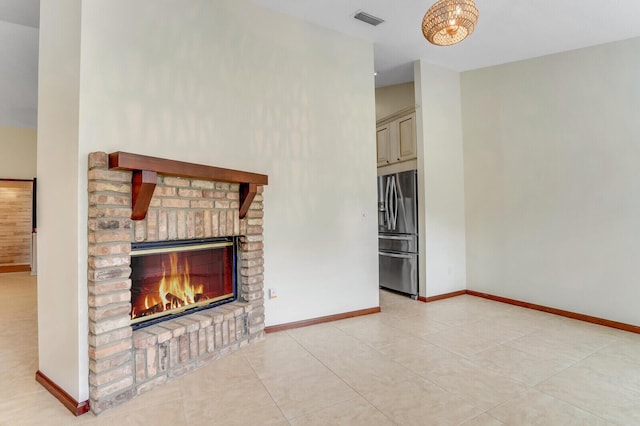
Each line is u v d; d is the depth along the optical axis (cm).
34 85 467
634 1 271
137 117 228
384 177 493
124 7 223
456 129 468
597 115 341
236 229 283
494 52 388
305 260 340
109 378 195
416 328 333
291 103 332
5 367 250
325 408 195
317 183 349
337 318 359
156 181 207
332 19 340
